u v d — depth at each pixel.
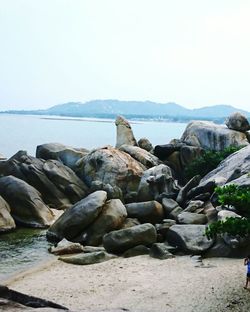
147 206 31.75
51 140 121.00
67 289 20.83
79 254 26.86
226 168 35.25
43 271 24.05
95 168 44.03
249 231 17.81
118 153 44.97
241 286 19.55
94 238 29.39
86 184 44.22
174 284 20.67
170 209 32.38
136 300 18.84
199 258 24.89
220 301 17.92
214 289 19.45
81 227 29.97
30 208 35.44
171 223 29.42
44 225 34.84
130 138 55.22
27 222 35.03
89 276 22.80
